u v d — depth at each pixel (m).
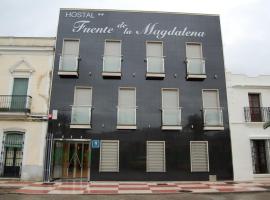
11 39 17.81
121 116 17.06
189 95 17.78
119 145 16.67
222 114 17.56
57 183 15.01
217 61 18.50
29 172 16.02
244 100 17.98
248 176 16.89
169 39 18.58
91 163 16.38
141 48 18.30
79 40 18.12
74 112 16.88
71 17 18.47
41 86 17.22
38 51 17.69
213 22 19.19
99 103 17.20
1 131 16.48
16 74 17.38
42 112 16.84
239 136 17.39
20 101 16.75
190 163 16.77
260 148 17.69
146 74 17.67
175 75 18.00
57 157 16.66
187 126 17.27
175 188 13.43
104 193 11.88
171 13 19.05
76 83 17.39
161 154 16.84
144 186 14.20
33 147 16.38
